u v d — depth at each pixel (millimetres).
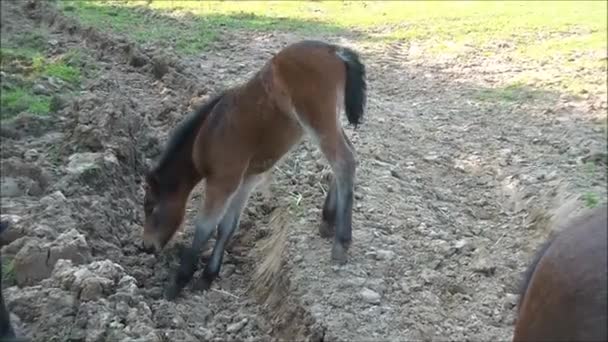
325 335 5016
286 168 6863
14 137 7633
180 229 6113
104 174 6672
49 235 5879
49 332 5164
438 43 11484
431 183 6914
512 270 5688
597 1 13938
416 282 5488
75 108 7797
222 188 5652
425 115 8422
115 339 4973
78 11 12797
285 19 13070
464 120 8266
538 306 3617
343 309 5191
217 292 5719
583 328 3455
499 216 6457
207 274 5742
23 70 9180
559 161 7145
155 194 5914
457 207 6559
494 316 5277
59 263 5535
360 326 5082
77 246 5672
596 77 9414
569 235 3641
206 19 12688
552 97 8820
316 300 5242
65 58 9594
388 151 7312
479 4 14258
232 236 5891
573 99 8750
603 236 3572
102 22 11953
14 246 5863
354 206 6176
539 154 7340
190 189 5938
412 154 7379
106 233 6133
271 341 5242
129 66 9570
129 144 7164
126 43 10031
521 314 3693
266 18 13094
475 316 5277
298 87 5492
